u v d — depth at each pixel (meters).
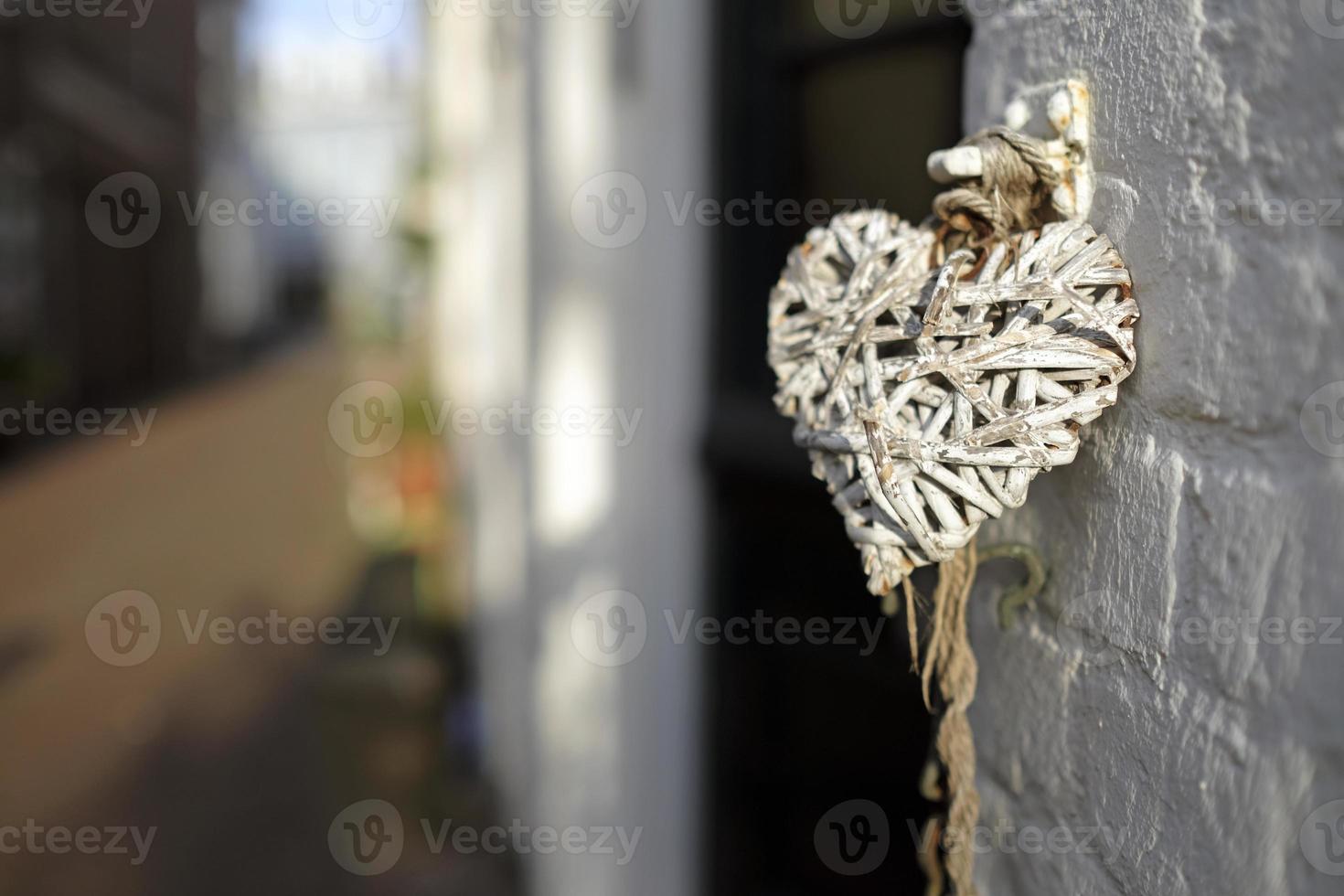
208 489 9.09
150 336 16.36
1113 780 0.73
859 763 1.82
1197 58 0.61
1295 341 0.53
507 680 3.36
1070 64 0.76
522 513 2.86
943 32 1.54
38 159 12.28
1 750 4.18
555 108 2.19
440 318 6.43
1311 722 0.53
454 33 5.26
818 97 1.86
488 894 3.07
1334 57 0.50
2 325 12.01
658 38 2.12
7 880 3.20
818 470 0.77
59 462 10.29
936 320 0.67
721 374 2.08
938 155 0.75
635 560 2.25
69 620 5.73
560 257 2.23
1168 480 0.65
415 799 3.64
